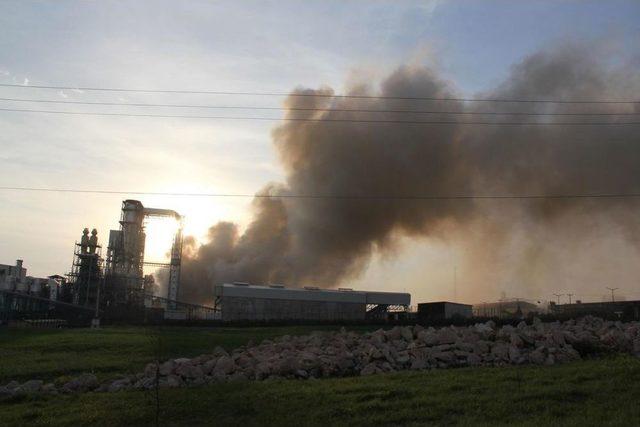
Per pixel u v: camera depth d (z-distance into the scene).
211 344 40.00
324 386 17.84
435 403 15.24
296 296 89.81
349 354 22.12
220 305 92.12
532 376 18.55
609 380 17.45
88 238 110.12
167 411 15.60
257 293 88.75
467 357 22.06
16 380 24.80
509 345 22.88
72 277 112.19
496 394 15.98
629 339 23.84
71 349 37.00
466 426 12.89
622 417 13.05
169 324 73.12
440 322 71.44
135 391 18.97
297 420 14.16
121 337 46.28
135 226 113.19
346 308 91.19
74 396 18.72
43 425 14.86
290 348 25.70
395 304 93.56
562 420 13.18
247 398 16.62
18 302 106.88
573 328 27.94
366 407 15.03
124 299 107.50
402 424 13.55
